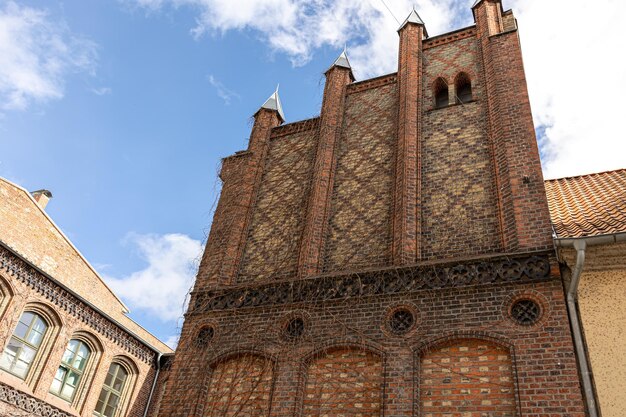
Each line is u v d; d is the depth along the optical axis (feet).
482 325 28.45
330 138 44.75
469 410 26.53
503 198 33.53
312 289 34.60
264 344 33.63
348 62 51.78
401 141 40.29
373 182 40.42
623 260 26.99
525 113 36.47
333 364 31.22
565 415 24.17
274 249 40.34
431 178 37.83
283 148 48.11
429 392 27.84
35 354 68.39
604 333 25.53
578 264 26.66
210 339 35.88
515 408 25.44
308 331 32.86
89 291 84.94
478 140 38.11
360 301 32.55
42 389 67.46
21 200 74.13
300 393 30.68
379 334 30.66
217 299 37.78
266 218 43.19
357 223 38.47
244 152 48.70
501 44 41.86
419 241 34.58
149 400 86.07
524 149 34.63
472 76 42.37
